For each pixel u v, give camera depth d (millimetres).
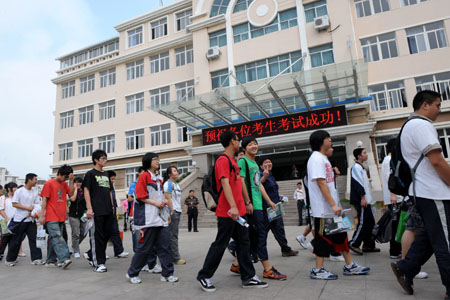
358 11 15492
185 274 3984
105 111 22188
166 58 20469
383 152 14031
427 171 2562
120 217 14758
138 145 20500
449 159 12695
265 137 14664
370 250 4863
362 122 13453
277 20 16500
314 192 3389
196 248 6332
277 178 18266
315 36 15180
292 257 4785
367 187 4730
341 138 13945
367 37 15000
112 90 22000
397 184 2854
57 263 5129
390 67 14430
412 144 2639
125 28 22094
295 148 15477
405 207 3549
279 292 2928
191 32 18875
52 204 4855
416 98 2799
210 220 11836
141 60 21391
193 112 14195
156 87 20250
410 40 14359
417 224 2809
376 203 8469
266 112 14656
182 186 13953
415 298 2582
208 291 3074
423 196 2547
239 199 3270
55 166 23172
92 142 22203
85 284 3646
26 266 5141
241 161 3676
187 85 19391
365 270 3402
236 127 15484
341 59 14406
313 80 11812
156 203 3746
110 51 23141
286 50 15773
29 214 5371
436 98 2711
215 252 3105
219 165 3162
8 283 3861
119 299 2982
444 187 2480
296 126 14172
